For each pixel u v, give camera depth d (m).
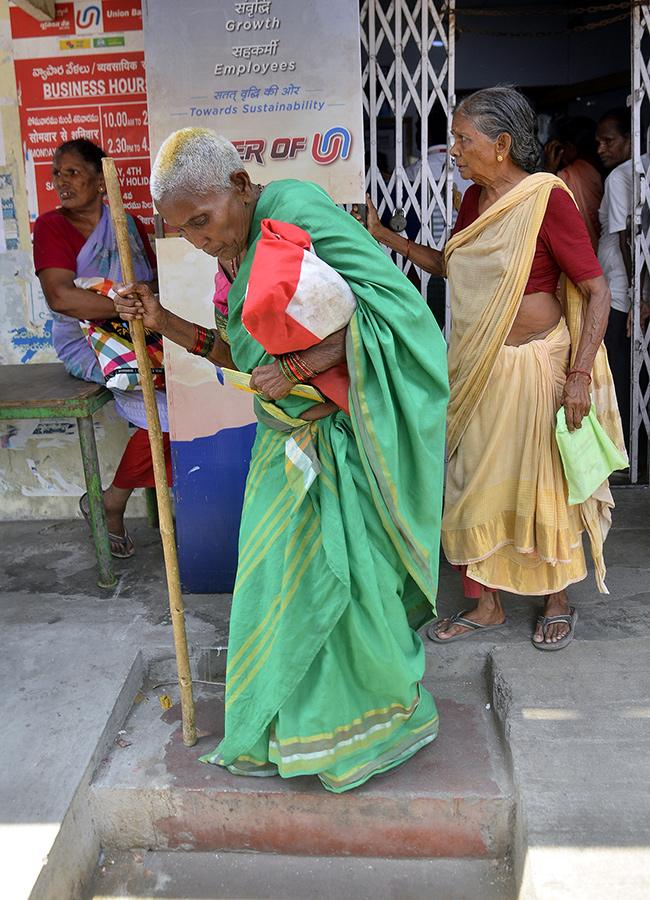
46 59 3.55
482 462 2.49
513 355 2.43
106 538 3.17
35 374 3.57
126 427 3.90
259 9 2.64
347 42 2.67
